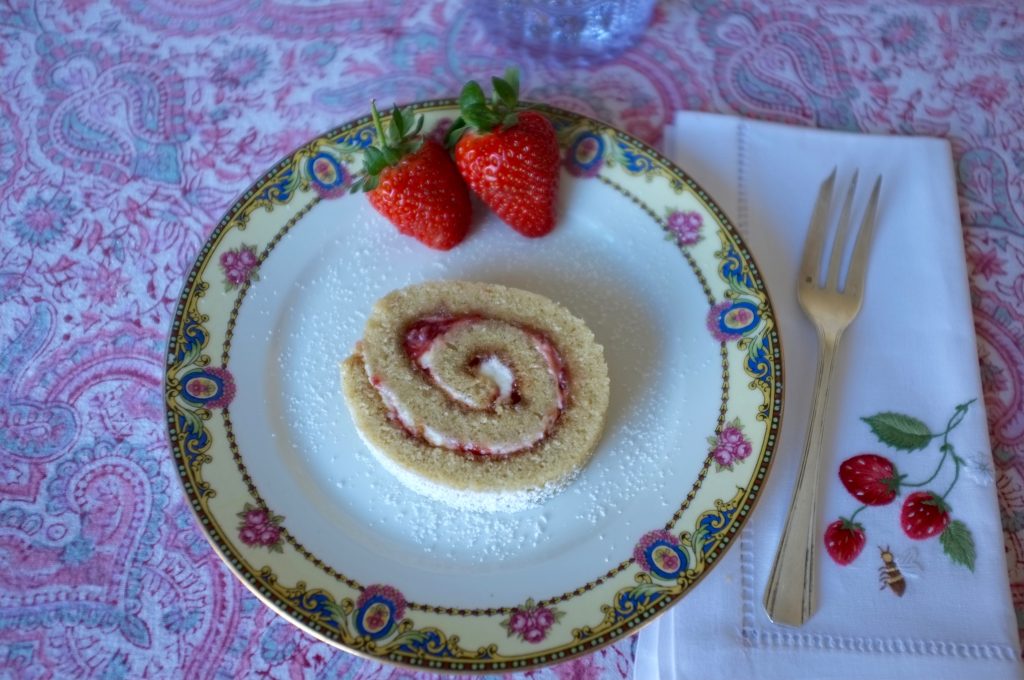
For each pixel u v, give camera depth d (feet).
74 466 1.13
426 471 1.12
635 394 1.19
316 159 1.26
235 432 1.13
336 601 1.05
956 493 1.11
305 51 1.40
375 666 1.05
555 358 1.18
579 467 1.13
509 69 1.19
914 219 1.26
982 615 1.06
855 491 1.11
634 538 1.09
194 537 1.10
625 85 1.38
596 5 1.42
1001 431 1.17
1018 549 1.11
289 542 1.08
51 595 1.07
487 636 1.03
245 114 1.35
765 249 1.25
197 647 1.05
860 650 1.04
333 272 1.24
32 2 1.41
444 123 1.26
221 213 1.28
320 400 1.18
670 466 1.14
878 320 1.20
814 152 1.30
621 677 1.05
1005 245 1.27
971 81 1.39
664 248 1.24
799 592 1.05
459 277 1.26
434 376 1.18
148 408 1.16
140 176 1.30
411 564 1.09
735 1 1.44
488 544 1.11
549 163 1.21
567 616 1.04
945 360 1.18
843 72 1.39
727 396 1.16
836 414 1.15
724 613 1.06
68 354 1.19
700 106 1.36
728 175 1.29
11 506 1.11
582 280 1.25
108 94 1.35
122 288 1.23
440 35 1.41
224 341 1.18
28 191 1.28
